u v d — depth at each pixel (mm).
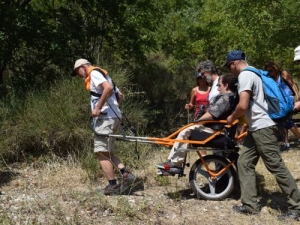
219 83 5590
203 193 5676
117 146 7156
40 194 5863
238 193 5879
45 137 7164
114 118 5762
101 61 9727
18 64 9984
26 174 6719
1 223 4738
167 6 15258
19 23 9117
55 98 7562
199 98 6949
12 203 5477
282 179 5062
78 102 7570
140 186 6266
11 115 7395
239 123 5707
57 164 6973
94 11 10844
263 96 5094
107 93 5562
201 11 14453
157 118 10945
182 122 11133
